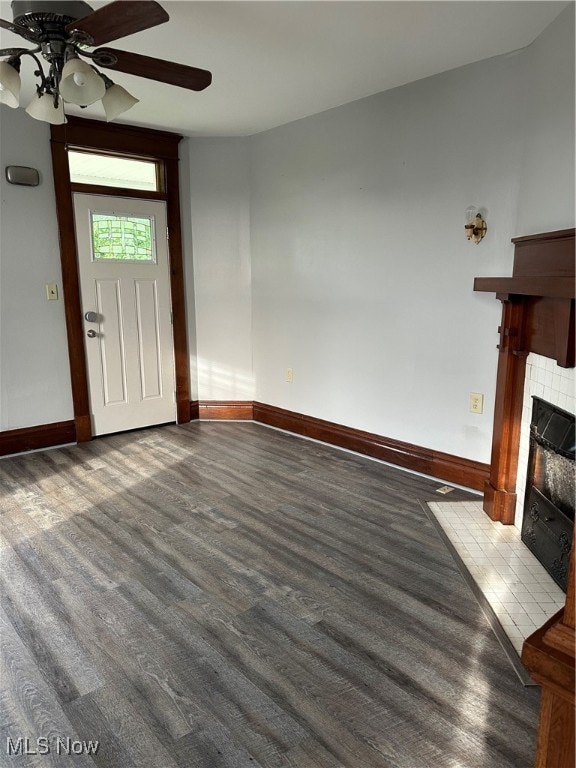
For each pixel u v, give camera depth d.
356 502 3.04
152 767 1.43
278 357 4.32
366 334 3.62
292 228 3.99
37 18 1.75
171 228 4.27
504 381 2.67
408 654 1.85
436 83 2.96
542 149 2.44
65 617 2.04
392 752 1.47
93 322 4.00
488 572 2.33
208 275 4.44
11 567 2.38
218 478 3.40
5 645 1.89
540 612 2.06
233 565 2.40
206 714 1.60
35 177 3.57
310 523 2.79
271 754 1.47
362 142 3.40
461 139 2.91
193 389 4.62
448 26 2.38
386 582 2.27
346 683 1.72
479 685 1.71
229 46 2.56
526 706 1.63
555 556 2.26
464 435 3.17
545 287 2.05
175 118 3.73
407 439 3.49
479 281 2.68
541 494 2.39
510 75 2.66
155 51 2.60
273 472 3.50
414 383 3.38
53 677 1.74
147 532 2.70
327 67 2.83
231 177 4.27
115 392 4.21
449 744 1.50
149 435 4.27
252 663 1.80
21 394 3.76
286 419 4.33
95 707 1.63
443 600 2.14
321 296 3.88
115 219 3.99
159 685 1.71
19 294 3.65
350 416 3.84
